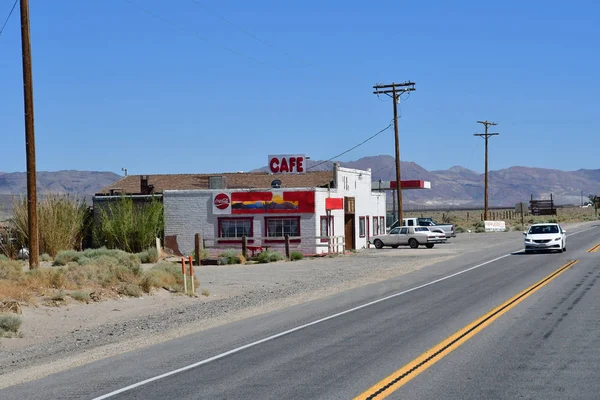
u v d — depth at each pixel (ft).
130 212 156.15
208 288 95.20
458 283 87.97
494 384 33.27
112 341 55.72
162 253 150.41
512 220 378.73
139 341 54.19
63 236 132.98
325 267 125.39
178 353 46.32
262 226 159.53
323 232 162.91
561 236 138.72
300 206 157.79
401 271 113.29
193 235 161.68
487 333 47.98
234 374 38.17
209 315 68.95
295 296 83.15
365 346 45.11
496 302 65.87
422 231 178.29
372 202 201.98
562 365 37.19
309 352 43.91
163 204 162.40
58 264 108.99
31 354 51.72
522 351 41.27
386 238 180.86
